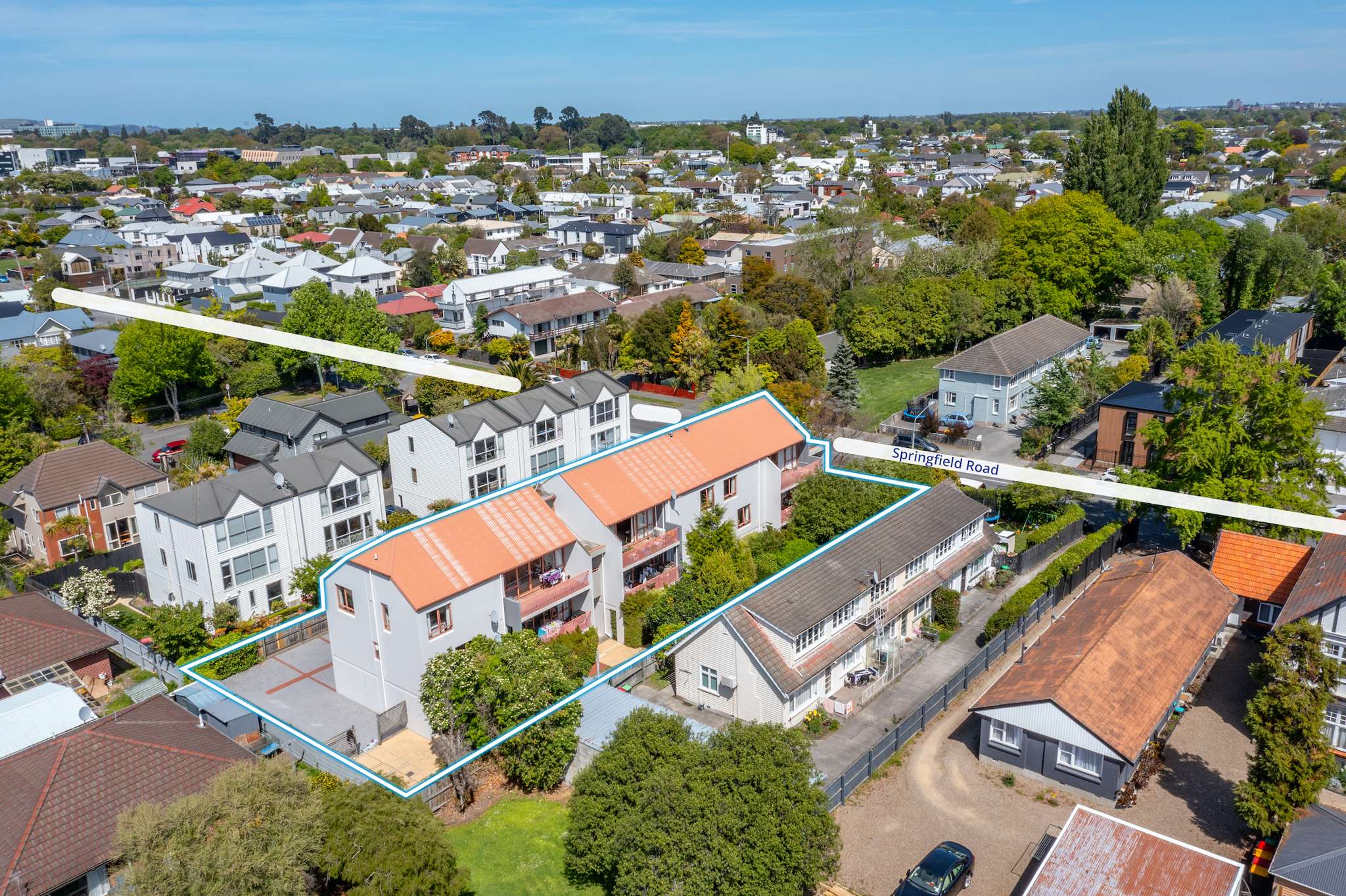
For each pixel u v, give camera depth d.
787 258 141.50
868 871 31.84
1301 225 125.19
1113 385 80.19
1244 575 46.28
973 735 39.41
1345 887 26.64
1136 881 27.69
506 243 171.88
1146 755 36.97
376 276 131.88
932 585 47.09
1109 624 39.56
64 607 50.19
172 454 77.44
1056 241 105.69
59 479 59.06
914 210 172.00
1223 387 50.31
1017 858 32.28
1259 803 30.67
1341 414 63.25
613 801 29.42
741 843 27.81
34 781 31.48
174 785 32.81
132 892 26.25
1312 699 30.70
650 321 93.62
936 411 81.62
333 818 28.53
